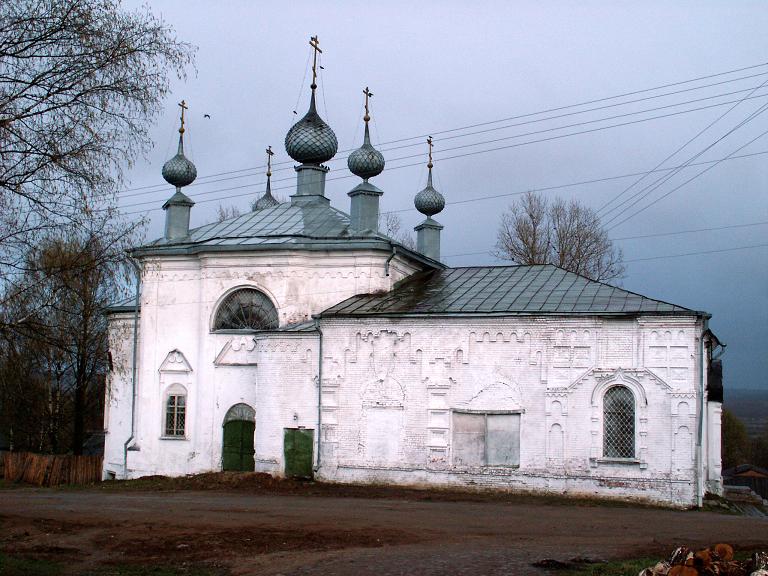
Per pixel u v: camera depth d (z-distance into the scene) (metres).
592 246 59.12
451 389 32.84
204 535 20.41
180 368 39.38
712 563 14.71
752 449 104.06
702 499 30.77
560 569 16.36
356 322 34.28
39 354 22.53
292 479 34.44
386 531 21.06
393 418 33.53
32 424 55.62
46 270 20.56
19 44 19.58
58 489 36.12
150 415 39.66
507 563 16.94
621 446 30.80
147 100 20.78
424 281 38.41
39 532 21.19
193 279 39.72
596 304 32.19
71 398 58.59
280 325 37.50
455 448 32.59
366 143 39.59
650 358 30.55
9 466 44.84
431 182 45.19
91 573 16.84
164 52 21.00
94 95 20.16
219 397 38.12
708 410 36.00
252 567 17.08
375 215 39.06
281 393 35.22
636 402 30.61
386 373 33.75
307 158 44.09
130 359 40.66
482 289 35.69
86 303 22.50
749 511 30.95
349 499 29.45
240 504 27.25
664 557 17.70
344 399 34.25
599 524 23.12
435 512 25.39
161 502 28.09
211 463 37.94
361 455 33.81
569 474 31.03
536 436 31.58
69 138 19.83
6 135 19.16
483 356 32.53
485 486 31.95
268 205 51.06
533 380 31.80
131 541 19.86
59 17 19.83
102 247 21.12
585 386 31.14
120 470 40.62
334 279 37.56
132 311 40.88
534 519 24.06
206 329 38.69
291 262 37.78
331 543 19.38
